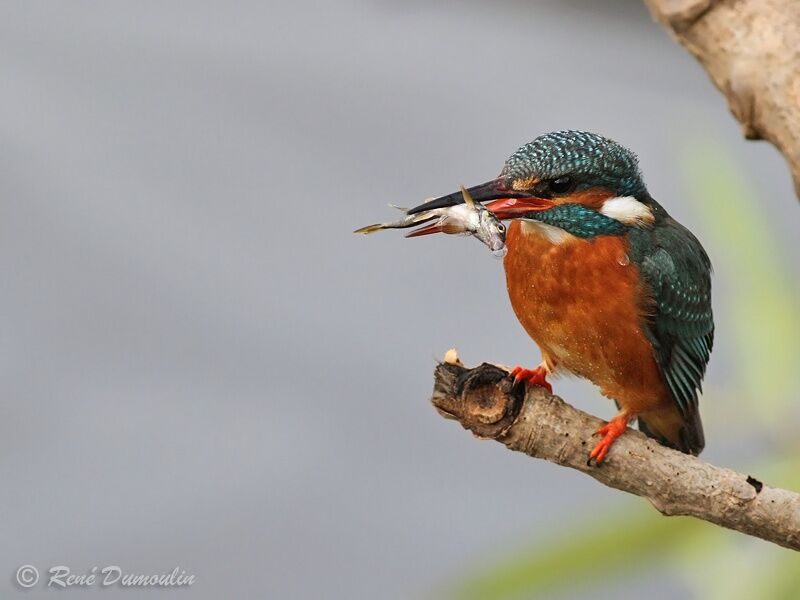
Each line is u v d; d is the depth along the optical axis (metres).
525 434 6.94
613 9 16.83
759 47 7.02
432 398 7.04
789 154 6.89
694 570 8.18
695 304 9.26
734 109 7.18
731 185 9.08
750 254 8.76
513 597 8.41
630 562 8.41
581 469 6.96
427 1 17.88
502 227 8.16
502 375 7.00
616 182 8.88
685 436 9.42
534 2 17.25
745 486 6.62
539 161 8.71
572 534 8.41
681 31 7.30
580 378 9.34
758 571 8.05
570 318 8.90
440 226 8.33
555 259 8.82
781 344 8.42
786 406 8.34
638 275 8.84
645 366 9.01
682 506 6.78
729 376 10.97
